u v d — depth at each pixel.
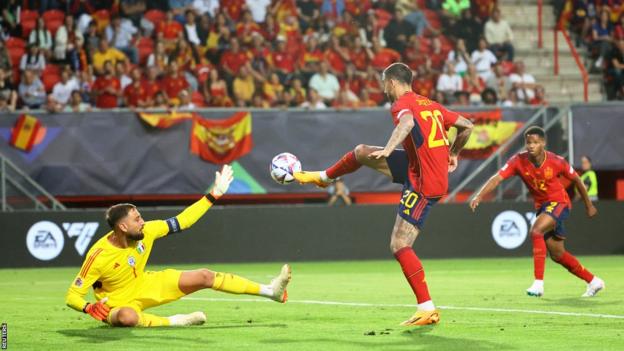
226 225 52.16
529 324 22.41
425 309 22.03
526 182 31.03
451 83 63.28
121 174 52.53
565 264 30.44
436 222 53.66
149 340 19.83
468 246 53.97
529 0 74.25
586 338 19.89
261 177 53.88
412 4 68.31
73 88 58.38
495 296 30.69
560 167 30.59
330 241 52.97
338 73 62.94
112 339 20.00
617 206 55.38
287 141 54.06
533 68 70.62
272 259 52.44
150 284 22.06
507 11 73.56
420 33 67.31
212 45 63.44
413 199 21.78
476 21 68.44
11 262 50.03
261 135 53.84
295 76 61.94
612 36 71.06
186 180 53.19
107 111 52.44
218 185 22.41
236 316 25.08
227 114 53.56
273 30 64.62
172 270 22.31
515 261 51.16
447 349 18.31
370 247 53.28
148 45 63.28
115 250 21.28
